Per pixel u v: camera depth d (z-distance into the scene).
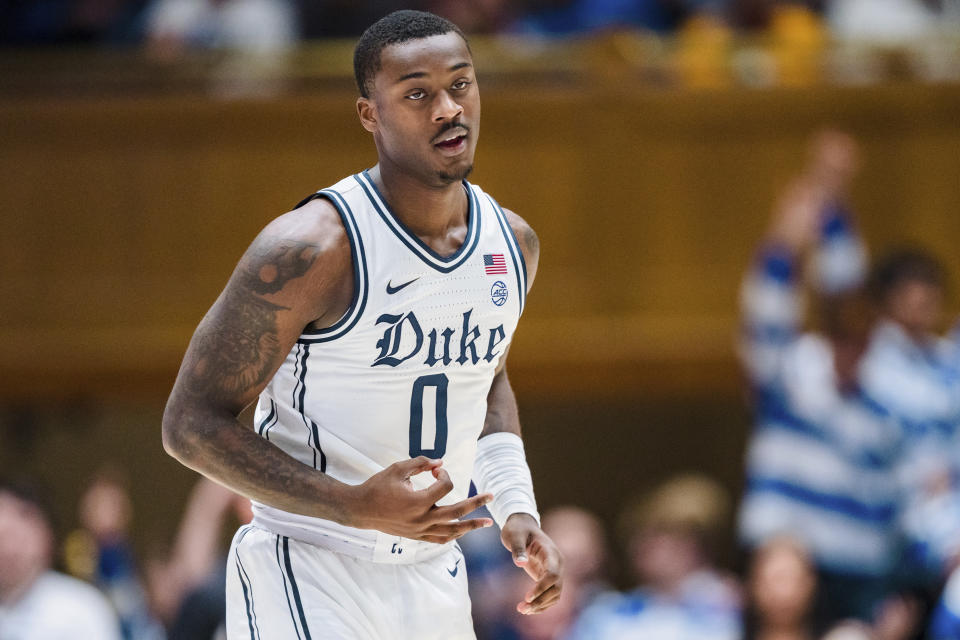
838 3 26.91
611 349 24.44
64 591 18.69
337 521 8.20
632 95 24.27
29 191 24.38
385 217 8.77
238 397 8.49
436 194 8.78
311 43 26.14
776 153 24.33
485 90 24.28
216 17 26.03
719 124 24.38
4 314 24.44
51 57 24.38
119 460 28.56
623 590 29.31
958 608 16.33
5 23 26.66
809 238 21.02
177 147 24.38
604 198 24.38
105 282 24.41
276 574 9.03
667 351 24.44
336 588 9.00
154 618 21.38
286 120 24.28
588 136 24.34
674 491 21.08
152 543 28.20
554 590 9.34
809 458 20.12
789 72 24.36
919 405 20.03
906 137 24.39
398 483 8.03
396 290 8.70
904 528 19.66
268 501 8.35
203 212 24.36
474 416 9.31
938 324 24.14
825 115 24.34
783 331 20.64
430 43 8.55
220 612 16.56
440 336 8.89
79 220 24.38
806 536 20.05
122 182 24.38
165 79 24.36
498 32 26.41
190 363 8.48
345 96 24.25
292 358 8.90
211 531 20.20
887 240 24.38
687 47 24.38
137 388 24.59
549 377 24.67
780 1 26.47
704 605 19.94
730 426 29.47
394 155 8.66
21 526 18.31
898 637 18.59
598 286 24.44
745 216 24.34
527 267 9.59
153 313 24.41
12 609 18.31
